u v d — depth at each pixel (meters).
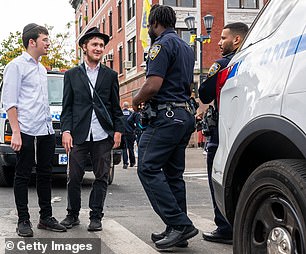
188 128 4.21
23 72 4.61
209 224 5.32
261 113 2.75
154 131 4.12
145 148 4.16
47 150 4.88
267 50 2.93
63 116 5.06
